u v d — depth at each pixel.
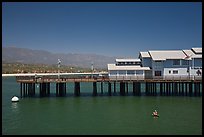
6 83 124.50
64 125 40.66
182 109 51.03
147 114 47.31
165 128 38.84
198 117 44.78
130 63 70.81
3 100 63.53
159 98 62.75
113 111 49.88
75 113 48.44
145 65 68.62
